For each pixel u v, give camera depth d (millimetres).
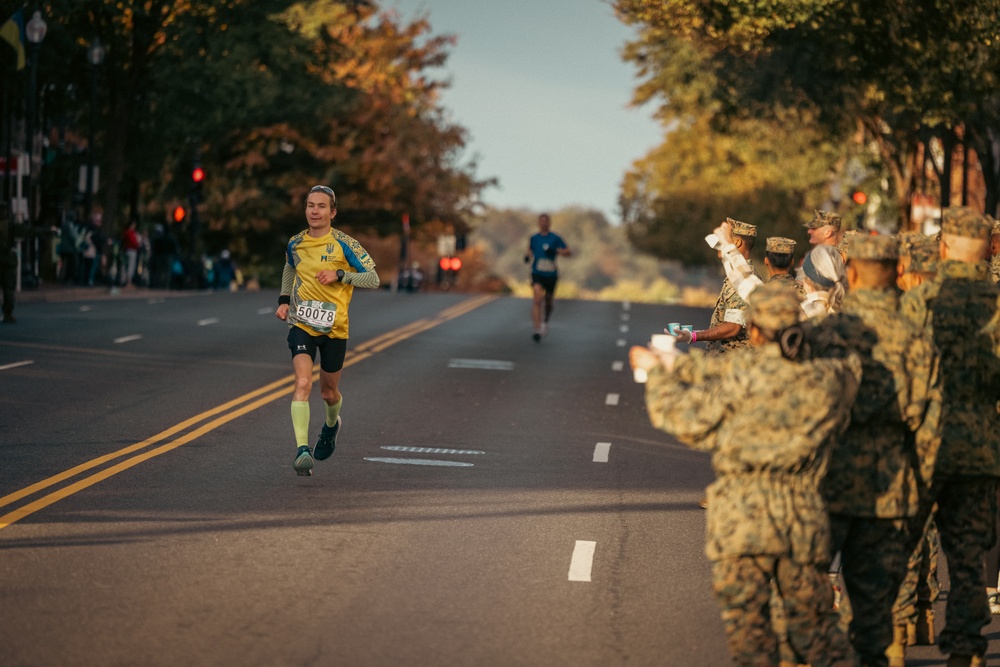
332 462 36406
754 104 104312
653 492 33969
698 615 22844
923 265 21938
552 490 33750
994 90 79000
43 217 133375
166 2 128125
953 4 71875
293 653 19859
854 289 19062
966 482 20297
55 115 133250
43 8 115875
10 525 27516
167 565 24703
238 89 134250
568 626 21922
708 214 177625
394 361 63656
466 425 44750
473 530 28703
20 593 22531
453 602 23047
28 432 39438
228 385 51969
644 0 73438
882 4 72688
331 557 25812
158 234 132500
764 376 16781
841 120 105375
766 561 16953
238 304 100125
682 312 106938
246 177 177375
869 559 18609
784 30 77312
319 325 33219
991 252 25938
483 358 66750
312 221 33344
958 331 20266
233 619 21484
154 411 44562
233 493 31609
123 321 79625
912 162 118125
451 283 198750
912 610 20625
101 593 22719
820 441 16859
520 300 116812
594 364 66375
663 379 17250
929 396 18391
